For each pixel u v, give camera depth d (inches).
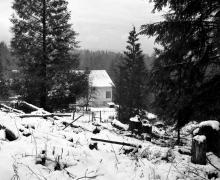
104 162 246.5
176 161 291.0
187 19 359.6
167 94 416.8
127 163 257.4
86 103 1595.7
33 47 807.1
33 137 257.4
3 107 514.3
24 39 810.2
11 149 214.4
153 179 228.8
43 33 819.4
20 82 823.1
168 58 391.9
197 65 370.9
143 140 504.4
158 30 360.5
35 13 815.1
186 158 310.5
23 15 809.5
